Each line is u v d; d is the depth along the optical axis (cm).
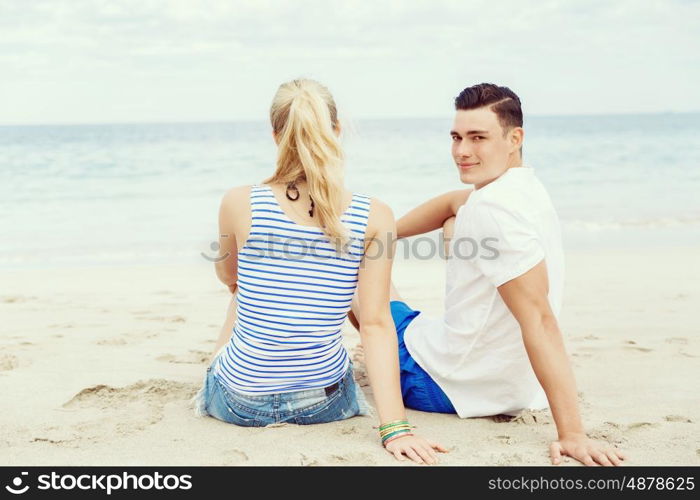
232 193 261
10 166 1622
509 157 268
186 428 278
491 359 277
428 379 294
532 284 248
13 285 665
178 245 951
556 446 250
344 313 268
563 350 253
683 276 704
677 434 276
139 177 1620
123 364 379
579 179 1662
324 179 246
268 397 271
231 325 297
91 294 619
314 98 250
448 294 287
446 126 2817
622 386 343
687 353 405
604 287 642
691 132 2611
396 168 1817
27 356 395
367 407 290
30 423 284
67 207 1238
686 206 1277
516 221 250
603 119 3306
